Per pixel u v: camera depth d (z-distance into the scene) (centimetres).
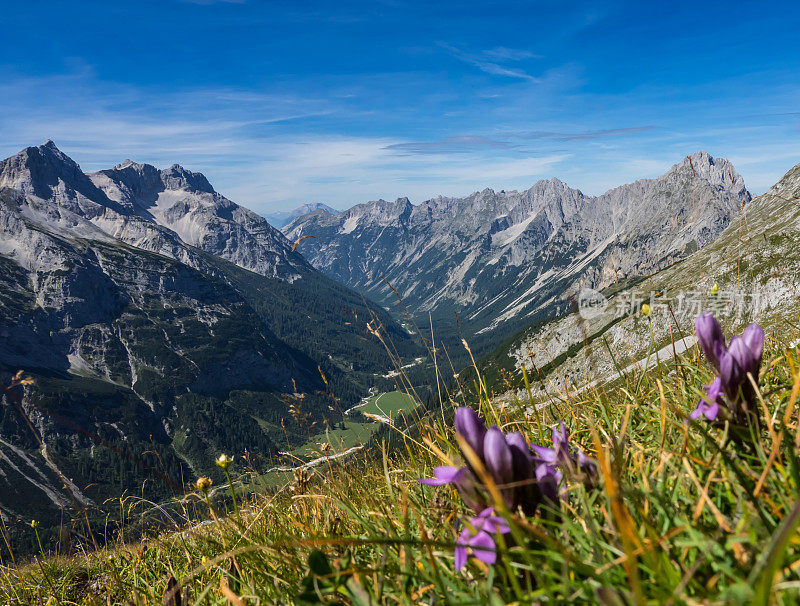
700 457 32
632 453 37
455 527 32
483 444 25
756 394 29
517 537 22
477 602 24
